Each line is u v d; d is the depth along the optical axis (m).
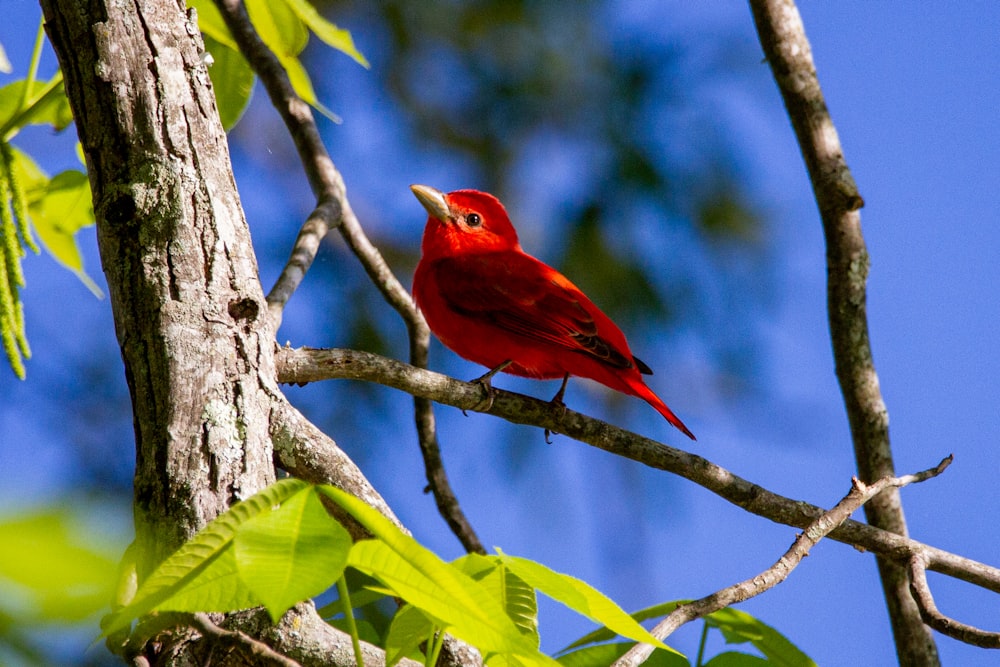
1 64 8.86
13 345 6.66
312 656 5.36
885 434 9.69
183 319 6.16
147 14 6.60
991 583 7.99
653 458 8.27
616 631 4.03
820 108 9.67
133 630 4.60
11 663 1.79
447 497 10.05
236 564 2.98
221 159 6.68
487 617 3.34
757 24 9.88
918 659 9.45
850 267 9.59
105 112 6.41
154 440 5.94
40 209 9.53
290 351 7.48
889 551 8.03
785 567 6.36
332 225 9.55
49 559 1.66
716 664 6.00
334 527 3.07
